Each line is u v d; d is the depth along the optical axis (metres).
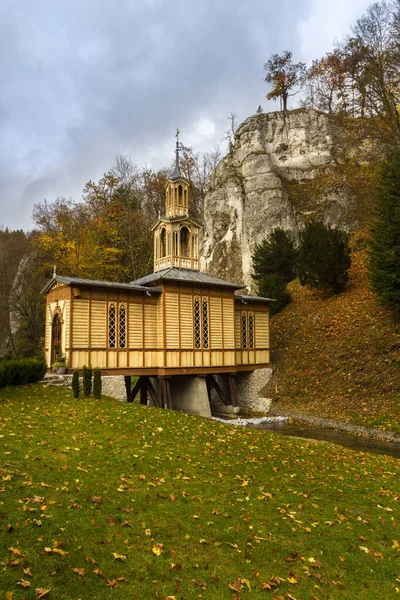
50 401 16.27
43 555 6.14
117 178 58.72
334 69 42.81
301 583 6.59
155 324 24.97
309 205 47.75
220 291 27.78
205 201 56.12
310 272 34.38
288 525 8.35
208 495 9.23
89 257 45.00
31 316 43.62
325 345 29.20
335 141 51.81
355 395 23.91
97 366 22.23
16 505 7.34
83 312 22.06
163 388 24.48
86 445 11.30
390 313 27.34
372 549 7.89
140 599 5.65
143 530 7.37
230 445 13.35
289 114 54.09
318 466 12.55
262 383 29.89
